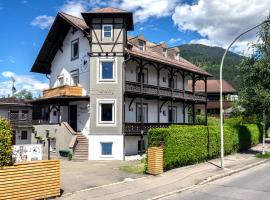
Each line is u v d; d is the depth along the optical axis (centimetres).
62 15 3331
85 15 2998
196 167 2158
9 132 1289
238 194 1483
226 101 6325
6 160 1265
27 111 4794
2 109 4650
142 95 3234
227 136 2845
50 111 3675
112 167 2294
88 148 2969
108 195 1421
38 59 3744
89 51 3203
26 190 1280
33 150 1556
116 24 3048
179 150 2117
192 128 2283
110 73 3047
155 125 3384
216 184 1711
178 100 3831
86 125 3183
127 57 3066
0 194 1209
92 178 1834
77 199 1348
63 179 1806
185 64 4178
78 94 3253
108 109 3033
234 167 2184
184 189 1574
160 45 3884
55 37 3566
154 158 1903
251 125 3794
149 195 1430
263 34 2872
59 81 3688
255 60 2883
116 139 2983
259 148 3525
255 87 2811
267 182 1756
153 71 3619
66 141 3091
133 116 3325
